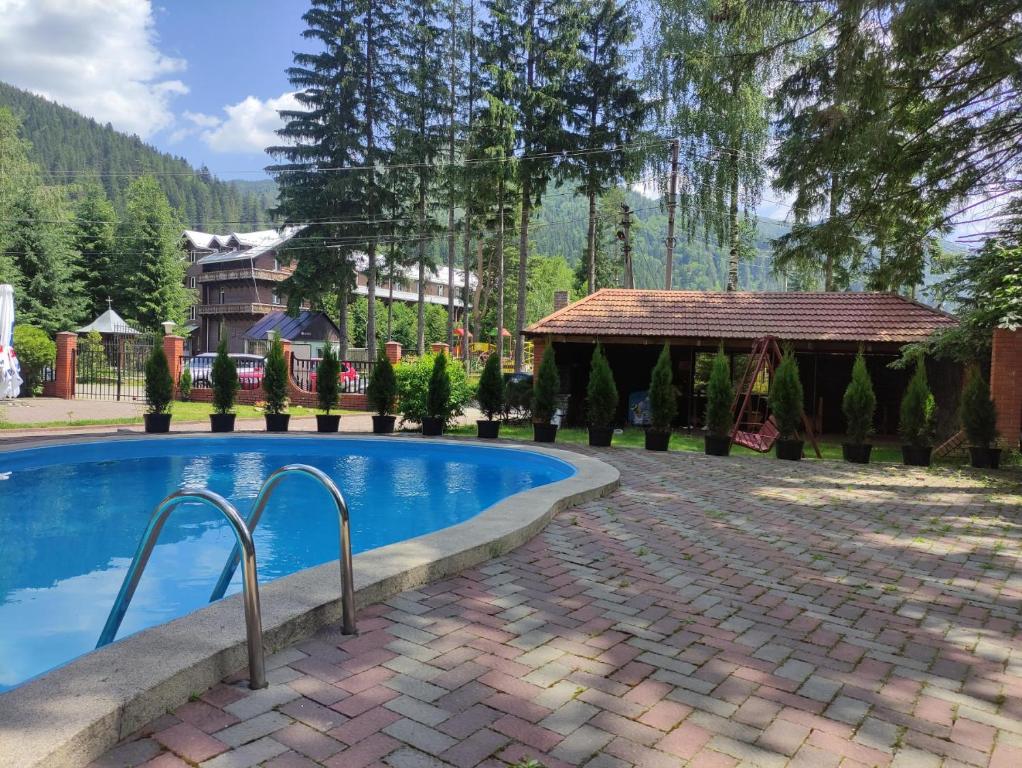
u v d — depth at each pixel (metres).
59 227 33.16
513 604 3.63
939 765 2.21
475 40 27.12
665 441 11.43
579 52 25.81
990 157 10.05
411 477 9.56
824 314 14.95
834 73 9.42
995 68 8.88
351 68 28.58
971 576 4.55
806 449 12.73
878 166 9.83
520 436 13.58
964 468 10.20
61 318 32.31
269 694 2.48
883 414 15.72
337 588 3.36
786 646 3.21
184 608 4.21
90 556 5.37
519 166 25.39
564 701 2.54
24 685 2.23
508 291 52.53
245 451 11.70
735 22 10.52
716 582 4.20
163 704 2.30
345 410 19.11
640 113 22.31
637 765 2.12
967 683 2.87
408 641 3.05
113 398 19.58
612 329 14.88
